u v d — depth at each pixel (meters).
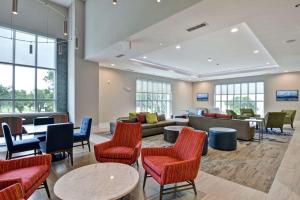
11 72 6.11
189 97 13.91
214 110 10.51
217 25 3.81
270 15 3.55
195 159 2.33
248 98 11.23
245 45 6.05
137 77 10.30
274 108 10.13
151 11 3.84
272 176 3.04
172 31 4.11
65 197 1.61
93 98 7.09
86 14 6.53
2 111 5.94
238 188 2.62
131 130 3.50
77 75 6.62
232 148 4.59
